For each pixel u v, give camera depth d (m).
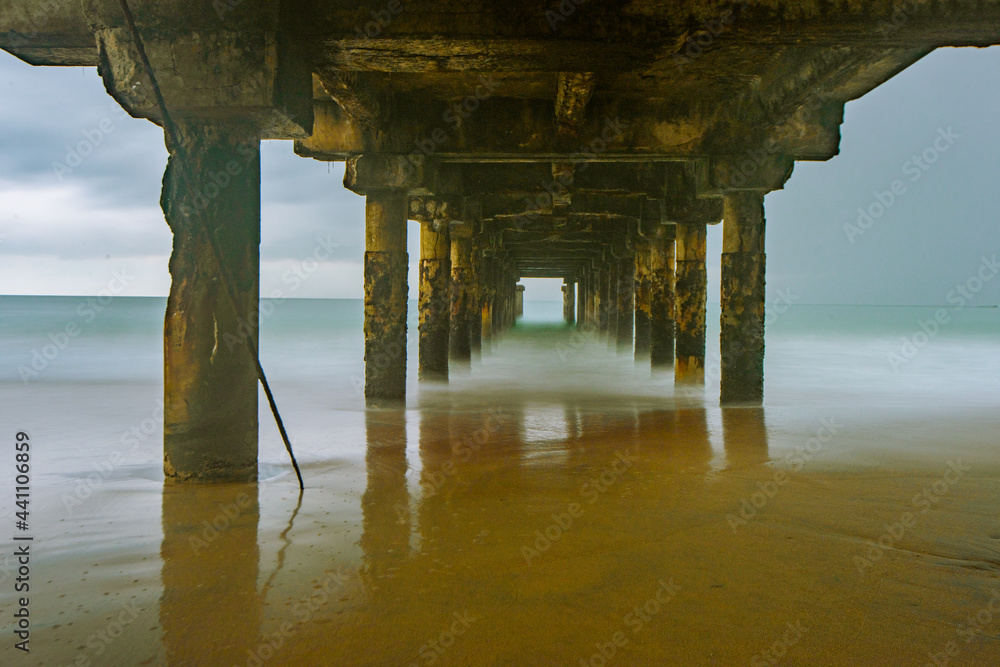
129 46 5.70
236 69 5.67
